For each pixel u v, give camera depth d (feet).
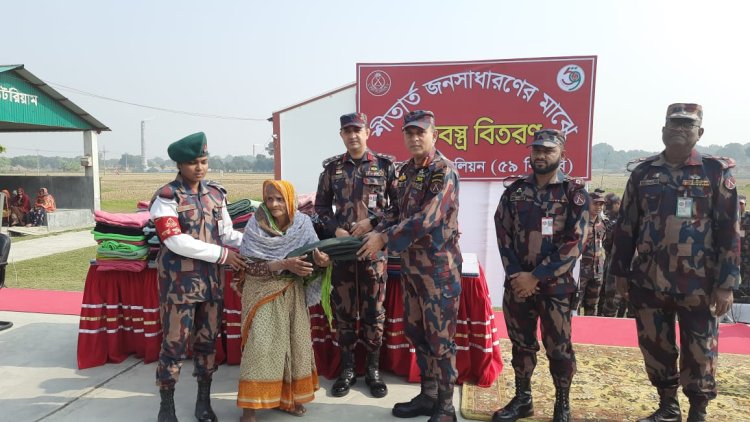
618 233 10.11
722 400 11.16
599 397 11.36
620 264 10.12
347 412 10.94
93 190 55.06
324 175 12.64
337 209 12.30
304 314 10.52
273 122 27.91
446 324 9.86
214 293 10.25
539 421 10.23
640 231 9.69
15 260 32.12
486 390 11.80
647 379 12.35
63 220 49.73
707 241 9.02
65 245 39.14
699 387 9.29
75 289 23.90
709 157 9.11
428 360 10.57
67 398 11.68
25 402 11.48
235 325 13.35
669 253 9.20
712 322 9.25
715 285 9.05
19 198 49.96
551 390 11.75
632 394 11.51
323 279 10.37
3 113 41.86
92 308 13.41
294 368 10.40
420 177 9.84
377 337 11.89
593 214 18.94
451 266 9.90
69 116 50.06
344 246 9.92
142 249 12.94
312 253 9.81
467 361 12.19
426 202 9.54
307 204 14.84
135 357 14.05
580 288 19.25
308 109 27.58
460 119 23.03
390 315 12.74
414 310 10.36
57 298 20.07
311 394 10.59
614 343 14.98
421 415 10.73
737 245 8.81
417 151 9.67
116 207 76.43
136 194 116.67
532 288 9.43
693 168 9.09
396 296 12.64
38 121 46.09
